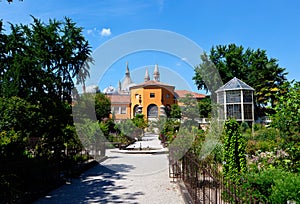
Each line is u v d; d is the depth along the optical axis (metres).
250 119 28.33
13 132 8.08
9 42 19.20
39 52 21.89
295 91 5.81
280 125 5.79
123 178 9.84
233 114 28.28
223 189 4.43
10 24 19.91
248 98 28.66
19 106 9.62
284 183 4.20
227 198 4.33
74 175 10.11
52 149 9.71
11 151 7.17
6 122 9.20
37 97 17.70
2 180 6.36
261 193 4.81
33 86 18.83
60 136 10.13
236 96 28.50
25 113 9.63
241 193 4.05
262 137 14.05
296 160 5.66
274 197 4.24
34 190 7.40
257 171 6.32
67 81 23.58
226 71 42.78
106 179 9.67
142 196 7.26
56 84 21.31
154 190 7.95
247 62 45.25
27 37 22.94
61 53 23.52
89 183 9.01
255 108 36.75
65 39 23.89
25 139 8.57
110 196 7.28
